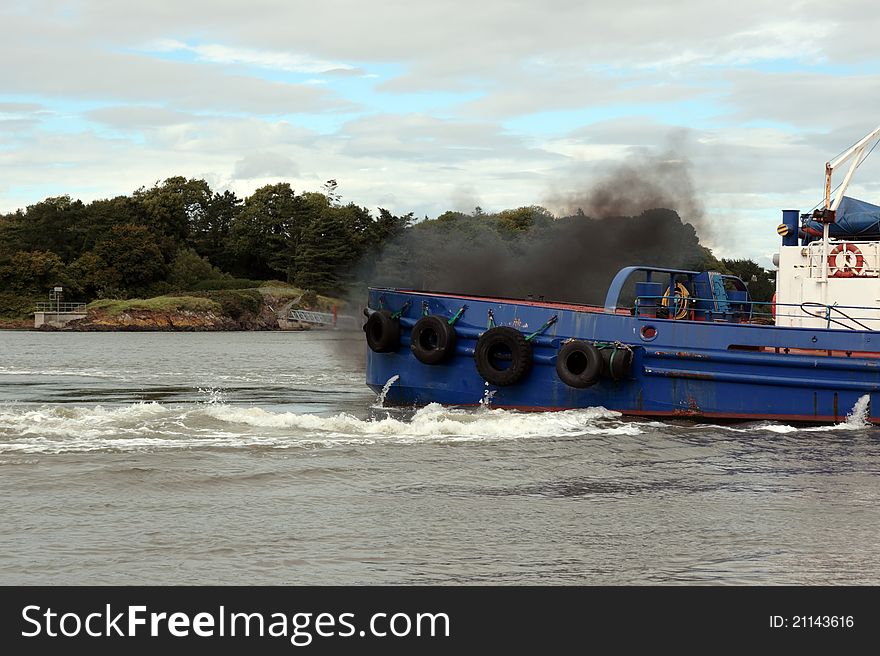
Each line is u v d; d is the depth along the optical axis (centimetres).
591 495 2283
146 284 19300
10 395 4472
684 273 3566
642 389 3319
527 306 3481
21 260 18438
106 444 2727
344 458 2639
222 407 3278
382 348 3709
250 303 17875
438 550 1848
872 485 2405
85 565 1745
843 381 3142
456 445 2858
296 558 1794
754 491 2336
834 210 3316
